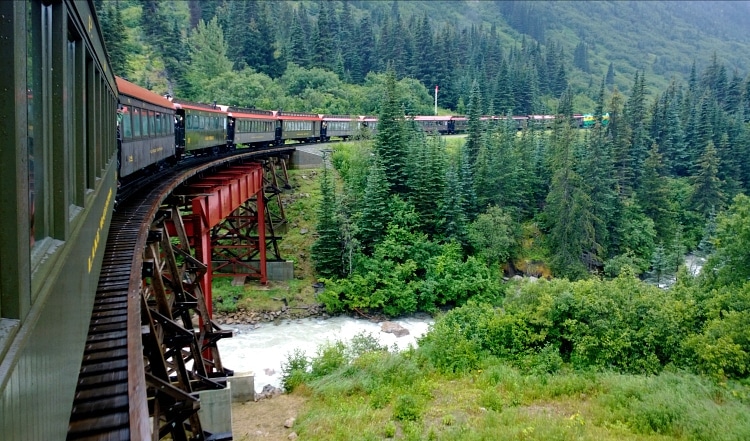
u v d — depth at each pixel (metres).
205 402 14.34
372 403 16.89
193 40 83.62
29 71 2.87
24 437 2.47
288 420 16.56
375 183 36.34
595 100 132.00
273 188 35.69
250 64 83.12
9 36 2.25
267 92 73.38
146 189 15.47
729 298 21.53
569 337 20.19
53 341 3.32
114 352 6.15
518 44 192.50
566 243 40.22
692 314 20.42
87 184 6.10
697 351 18.25
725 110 85.50
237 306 29.12
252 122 36.81
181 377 12.09
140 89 17.02
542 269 40.06
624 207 45.25
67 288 3.95
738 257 25.03
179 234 15.55
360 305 30.47
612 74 169.75
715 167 51.34
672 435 13.61
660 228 47.09
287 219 37.22
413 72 94.94
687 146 63.44
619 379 17.33
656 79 189.88
